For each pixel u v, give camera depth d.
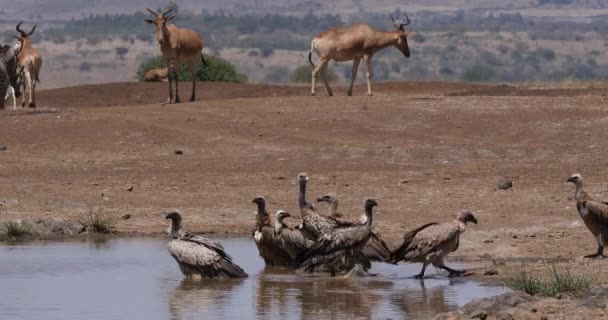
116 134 70.31
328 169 63.00
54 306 34.72
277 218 42.41
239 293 37.34
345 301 35.94
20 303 35.19
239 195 57.22
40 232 49.75
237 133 71.00
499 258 43.59
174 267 42.09
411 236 40.47
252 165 64.06
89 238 49.03
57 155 66.44
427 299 36.16
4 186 59.19
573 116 73.81
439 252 39.81
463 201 54.94
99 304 35.06
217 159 65.50
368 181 59.75
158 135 70.19
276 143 68.94
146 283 38.97
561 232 47.72
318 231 41.41
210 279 39.94
